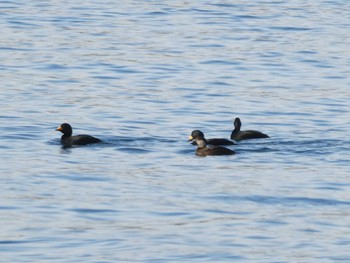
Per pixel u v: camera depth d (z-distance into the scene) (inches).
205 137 1659.7
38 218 1223.5
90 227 1196.5
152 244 1140.5
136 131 1662.2
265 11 2935.5
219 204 1288.1
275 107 1860.2
